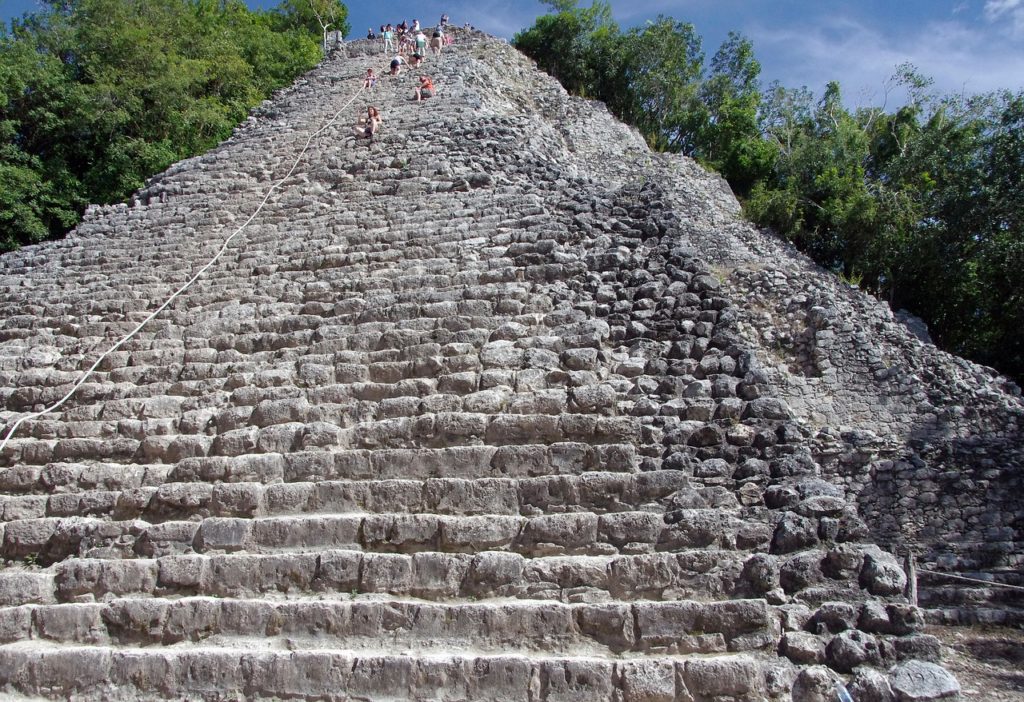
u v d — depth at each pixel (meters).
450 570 5.27
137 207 13.01
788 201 24.41
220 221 11.92
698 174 24.97
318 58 30.23
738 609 4.73
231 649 4.93
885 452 12.61
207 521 5.86
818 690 4.30
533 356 7.20
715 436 6.11
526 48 31.73
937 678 4.24
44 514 6.43
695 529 5.34
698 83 32.84
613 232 9.23
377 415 6.87
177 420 7.25
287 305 8.98
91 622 5.30
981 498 11.79
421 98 17.55
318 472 6.31
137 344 8.67
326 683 4.66
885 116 29.38
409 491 5.92
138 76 21.12
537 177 12.38
